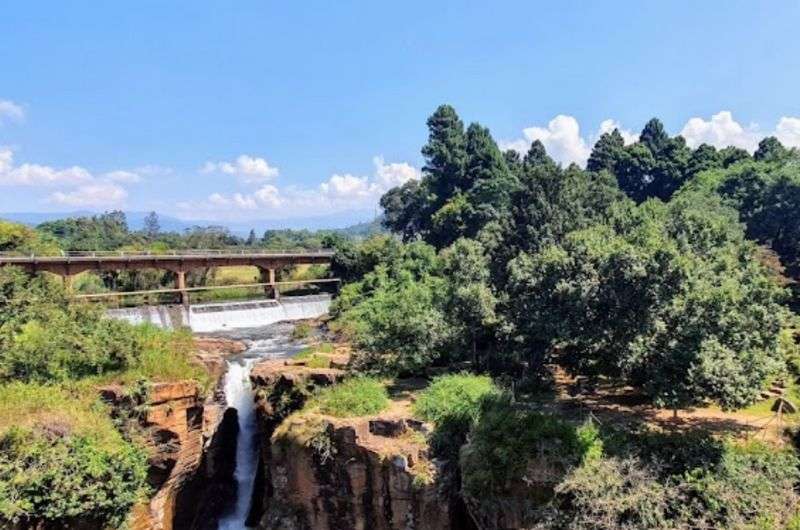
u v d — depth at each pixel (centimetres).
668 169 8588
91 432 2128
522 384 2584
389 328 2939
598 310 2095
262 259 6216
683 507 1730
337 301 5716
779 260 4578
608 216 3700
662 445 1870
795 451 1870
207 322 5375
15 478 1869
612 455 1862
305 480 2236
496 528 1900
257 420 2950
